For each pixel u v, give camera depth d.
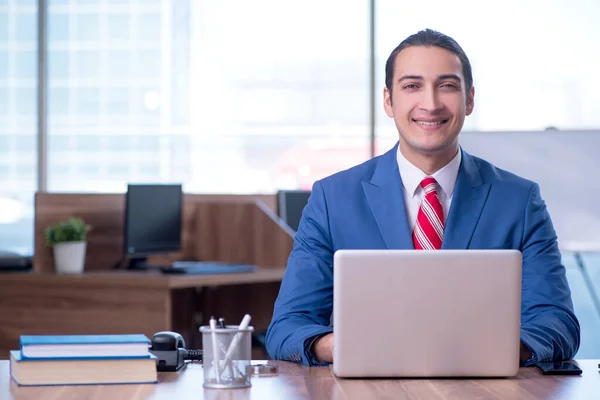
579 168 4.84
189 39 7.31
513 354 2.11
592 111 6.88
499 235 2.63
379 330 2.09
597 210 4.82
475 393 1.95
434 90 2.55
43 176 7.37
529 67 6.94
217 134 7.31
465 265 2.09
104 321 4.72
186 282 4.62
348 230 2.67
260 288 5.46
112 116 7.37
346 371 2.10
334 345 2.11
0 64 7.41
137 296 4.66
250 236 5.60
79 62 7.39
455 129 2.58
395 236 2.62
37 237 5.02
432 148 2.58
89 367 2.06
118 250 5.30
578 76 6.89
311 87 7.26
